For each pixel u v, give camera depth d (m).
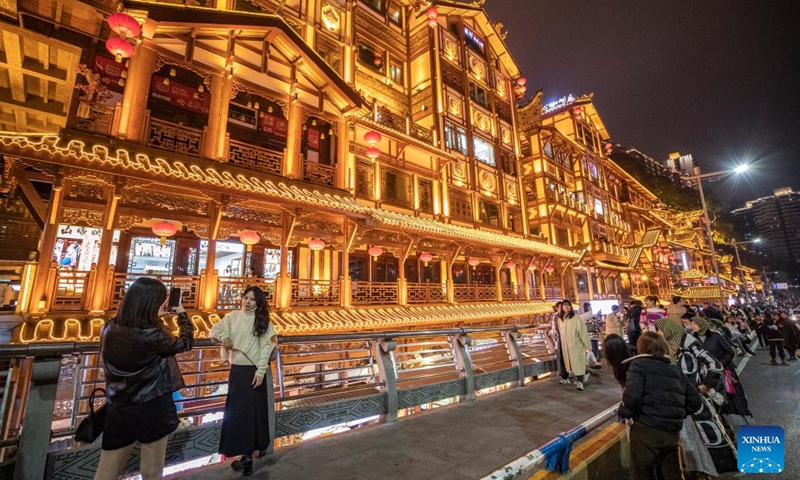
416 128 19.64
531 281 24.94
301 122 13.57
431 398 6.22
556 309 9.73
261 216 11.84
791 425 6.47
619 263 34.38
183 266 12.05
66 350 3.21
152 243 11.62
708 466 4.08
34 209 9.41
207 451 4.01
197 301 10.21
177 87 12.05
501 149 24.97
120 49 8.27
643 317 8.73
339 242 13.47
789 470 4.79
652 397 3.62
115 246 11.03
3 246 11.66
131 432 2.62
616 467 4.82
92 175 8.91
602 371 10.09
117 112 9.88
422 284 16.42
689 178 22.91
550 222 28.12
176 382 2.90
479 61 25.03
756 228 159.62
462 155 21.72
